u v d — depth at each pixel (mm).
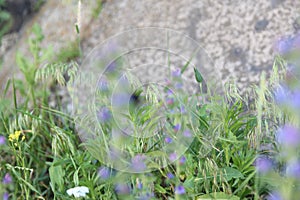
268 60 3127
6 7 4449
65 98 3229
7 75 3764
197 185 2338
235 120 2477
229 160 2432
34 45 3361
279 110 2346
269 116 2426
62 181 2471
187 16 3494
